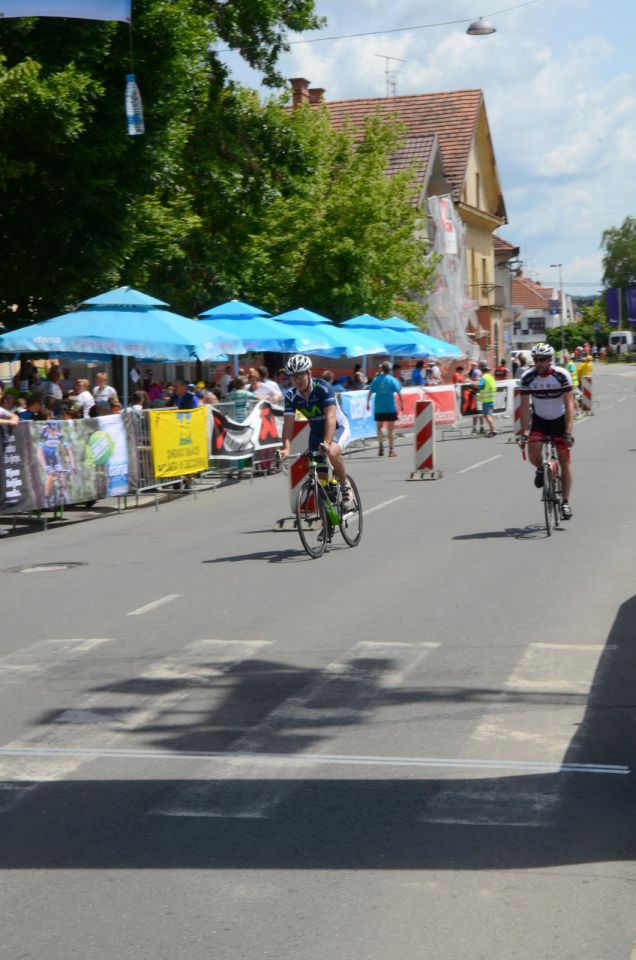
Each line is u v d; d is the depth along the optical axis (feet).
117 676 26.45
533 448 46.11
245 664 27.09
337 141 137.80
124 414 61.26
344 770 19.54
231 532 50.83
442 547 43.55
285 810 17.79
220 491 70.03
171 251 99.96
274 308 125.08
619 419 127.13
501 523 49.49
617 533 45.52
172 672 26.61
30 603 36.19
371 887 15.01
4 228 83.20
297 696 24.25
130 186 85.87
